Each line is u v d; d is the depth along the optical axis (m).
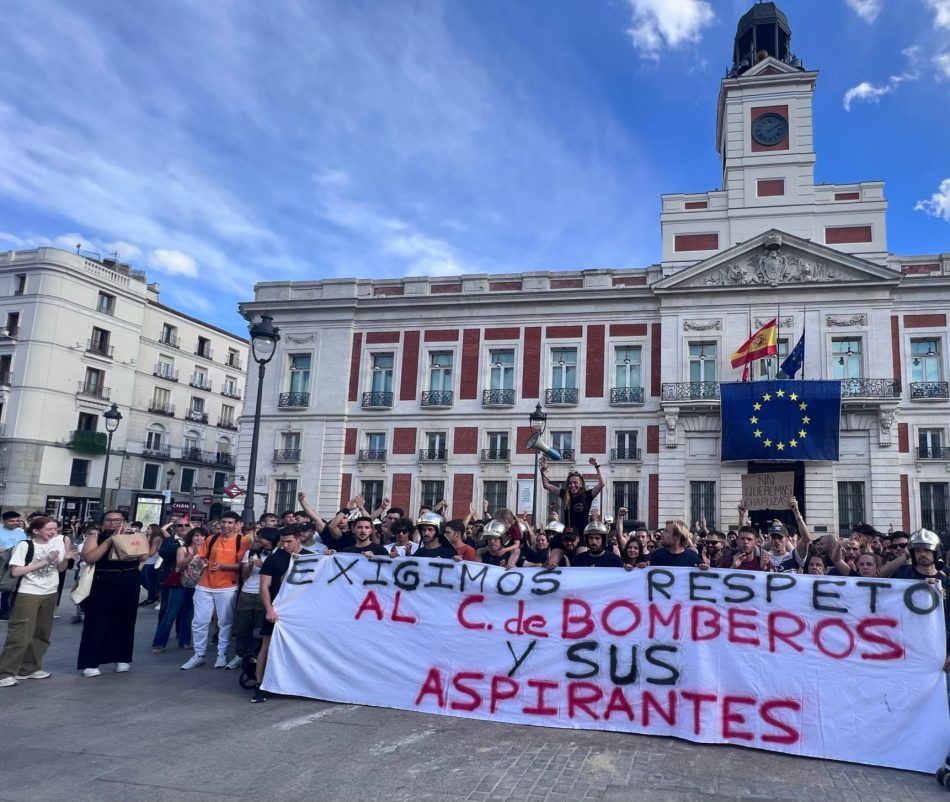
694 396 29.14
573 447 30.58
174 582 11.27
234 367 57.91
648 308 31.00
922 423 27.58
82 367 45.19
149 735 6.72
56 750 6.24
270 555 8.67
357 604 8.24
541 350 31.77
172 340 52.06
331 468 32.72
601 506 29.80
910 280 28.25
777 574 7.26
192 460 52.50
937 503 27.08
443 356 33.16
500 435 31.55
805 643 6.93
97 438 45.34
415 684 7.79
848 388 27.94
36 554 8.68
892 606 6.84
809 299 29.09
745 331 29.45
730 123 32.44
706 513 28.52
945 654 6.57
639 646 7.32
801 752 6.54
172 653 11.01
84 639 9.17
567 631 7.57
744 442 27.48
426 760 6.15
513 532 10.12
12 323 43.56
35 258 43.66
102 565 9.33
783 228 30.83
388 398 32.81
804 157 31.20
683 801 5.36
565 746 6.62
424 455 31.94
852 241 30.12
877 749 6.41
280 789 5.44
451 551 8.70
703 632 7.20
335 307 33.91
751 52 34.50
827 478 27.36
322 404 33.38
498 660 7.64
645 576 7.61
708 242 31.48
